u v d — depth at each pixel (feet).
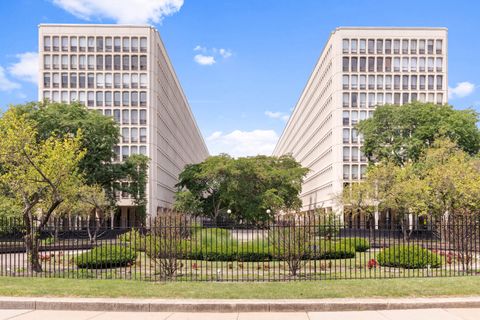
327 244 66.13
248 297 34.40
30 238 51.65
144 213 174.60
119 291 36.47
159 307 32.48
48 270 53.88
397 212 147.84
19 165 55.88
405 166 145.79
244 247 67.92
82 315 31.19
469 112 158.92
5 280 42.91
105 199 145.59
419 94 238.07
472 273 49.16
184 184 214.07
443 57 239.09
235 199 188.34
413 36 240.32
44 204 73.92
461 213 68.08
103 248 61.41
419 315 30.68
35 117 140.15
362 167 236.63
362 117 238.89
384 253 57.82
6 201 89.76
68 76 226.58
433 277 45.14
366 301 32.91
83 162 145.48
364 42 241.76
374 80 240.32
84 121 145.89
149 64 227.81
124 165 165.37
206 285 39.52
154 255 47.70
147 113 225.76
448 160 124.88
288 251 47.44
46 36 227.40
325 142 268.41
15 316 30.86
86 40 228.22
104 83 227.20
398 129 166.61
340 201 153.79
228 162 191.31
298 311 32.24
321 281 42.06
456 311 31.76
